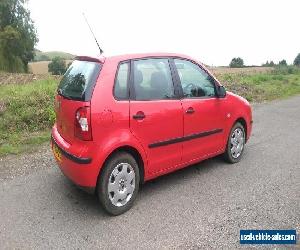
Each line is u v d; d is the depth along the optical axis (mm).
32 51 54375
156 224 4605
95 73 4641
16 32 49438
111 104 4605
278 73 24953
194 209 4973
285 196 5359
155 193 5449
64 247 4141
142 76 4992
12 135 7957
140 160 5020
